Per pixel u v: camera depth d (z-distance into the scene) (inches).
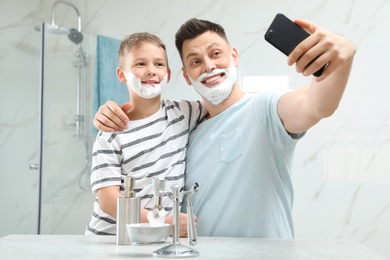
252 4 84.5
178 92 87.8
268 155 45.3
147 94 47.7
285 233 45.7
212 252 32.8
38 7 98.2
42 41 83.1
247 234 44.5
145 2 91.0
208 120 49.7
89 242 37.7
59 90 85.5
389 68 77.7
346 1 79.9
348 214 78.5
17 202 84.8
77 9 94.3
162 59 48.9
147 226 34.4
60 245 36.1
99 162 45.0
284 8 82.7
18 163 85.0
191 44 48.2
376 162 77.7
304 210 80.7
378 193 77.3
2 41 87.0
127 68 48.7
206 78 47.9
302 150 81.1
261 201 44.9
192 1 88.0
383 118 77.7
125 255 31.6
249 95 49.5
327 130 80.1
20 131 85.1
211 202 46.3
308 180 80.7
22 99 85.0
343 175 79.0
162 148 47.2
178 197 33.5
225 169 46.2
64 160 86.0
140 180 45.4
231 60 49.0
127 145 46.2
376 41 78.4
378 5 78.6
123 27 92.1
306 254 32.1
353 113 79.0
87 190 88.9
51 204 84.0
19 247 35.3
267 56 83.4
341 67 34.2
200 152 48.3
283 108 42.6
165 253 31.0
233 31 85.3
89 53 90.4
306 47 30.7
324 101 36.5
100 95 87.0
